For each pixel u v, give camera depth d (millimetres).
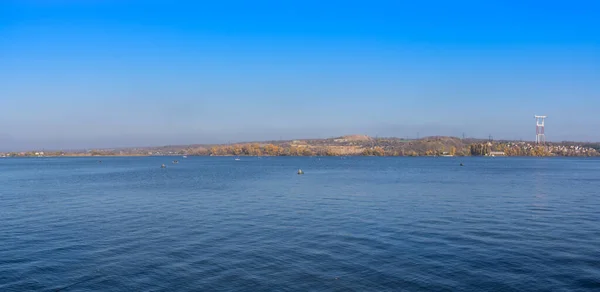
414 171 148000
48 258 29812
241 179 106000
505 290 23422
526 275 25688
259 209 50781
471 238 34719
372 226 39656
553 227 39344
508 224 40688
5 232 38281
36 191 76750
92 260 29203
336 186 83500
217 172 145125
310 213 47438
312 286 24000
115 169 176750
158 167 197125
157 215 46750
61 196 67438
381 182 94375
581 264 27781
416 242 33312
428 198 61750
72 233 37594
